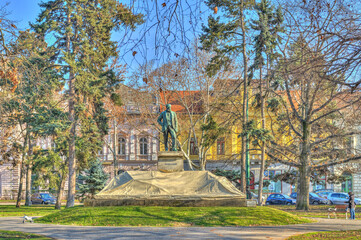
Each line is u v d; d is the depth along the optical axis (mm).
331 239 14789
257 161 57500
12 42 13977
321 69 11195
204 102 42438
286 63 11828
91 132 37875
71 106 36312
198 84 42438
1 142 40344
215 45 33594
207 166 59000
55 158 37594
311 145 34375
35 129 32844
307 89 32156
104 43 17094
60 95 37750
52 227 18766
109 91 37062
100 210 21375
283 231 17297
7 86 14492
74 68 32656
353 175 56156
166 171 24109
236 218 20062
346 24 10844
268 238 15180
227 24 33281
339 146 40875
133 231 17078
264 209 21938
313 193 47875
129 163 61469
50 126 32531
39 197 53469
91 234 16359
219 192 22766
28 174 44906
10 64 14062
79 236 15891
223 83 42969
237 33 33938
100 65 32875
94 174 42844
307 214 28125
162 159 24281
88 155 38094
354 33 10297
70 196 36531
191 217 20031
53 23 33844
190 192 22688
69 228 18281
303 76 11992
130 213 20672
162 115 25172
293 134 47781
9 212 31750
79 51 34031
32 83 15062
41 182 39531
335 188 56719
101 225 19281
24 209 37000
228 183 23781
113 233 16562
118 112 46438
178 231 17094
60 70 34469
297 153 39281
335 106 34938
